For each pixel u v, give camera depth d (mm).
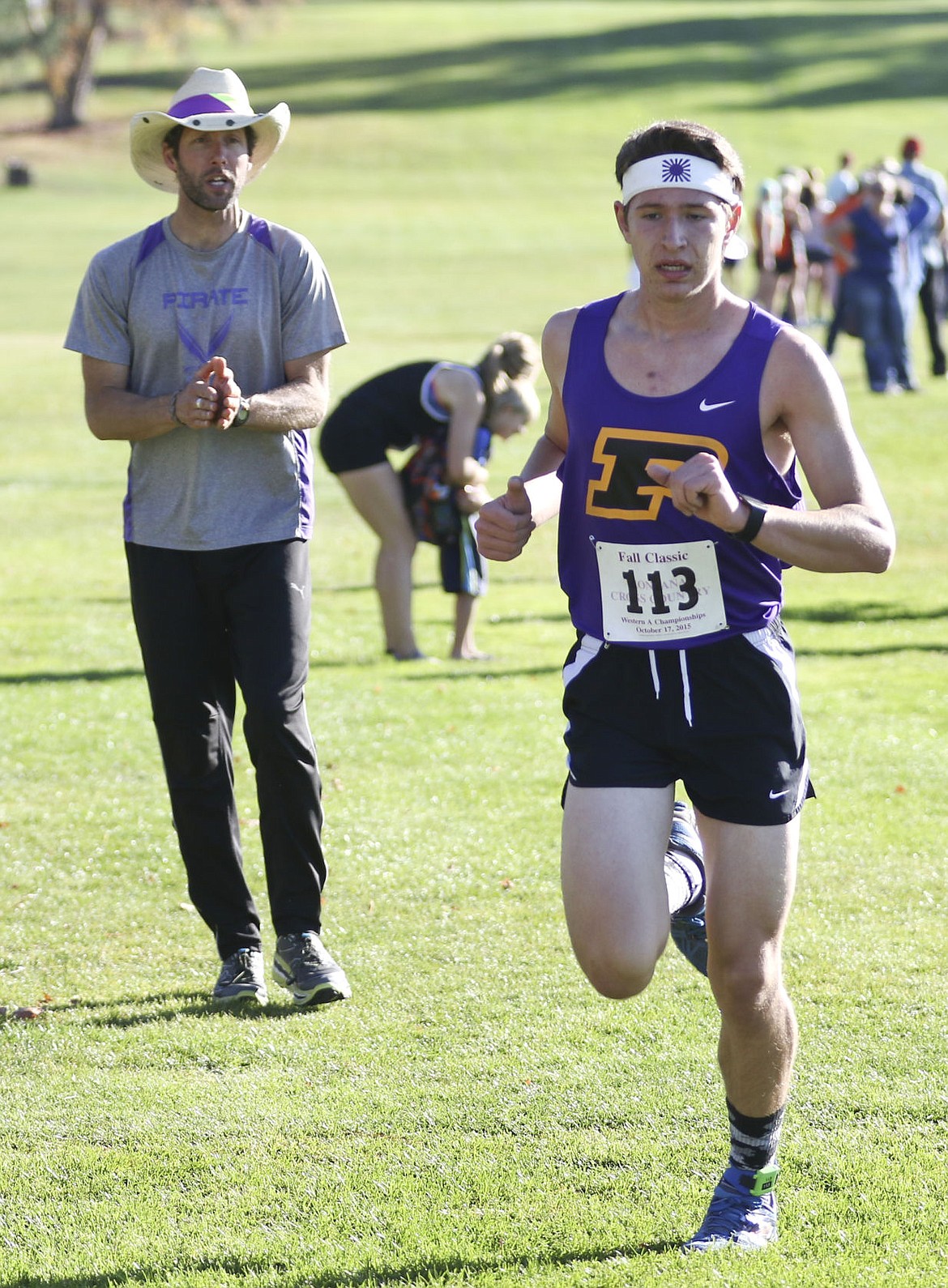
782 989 8078
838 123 142750
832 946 11945
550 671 20844
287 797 11273
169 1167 9039
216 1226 8430
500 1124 9469
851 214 42250
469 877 13641
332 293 11492
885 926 12344
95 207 122188
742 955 7984
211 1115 9625
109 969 12008
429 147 144000
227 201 11062
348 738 17688
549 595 26406
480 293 68875
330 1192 8742
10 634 22812
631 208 8016
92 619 23859
